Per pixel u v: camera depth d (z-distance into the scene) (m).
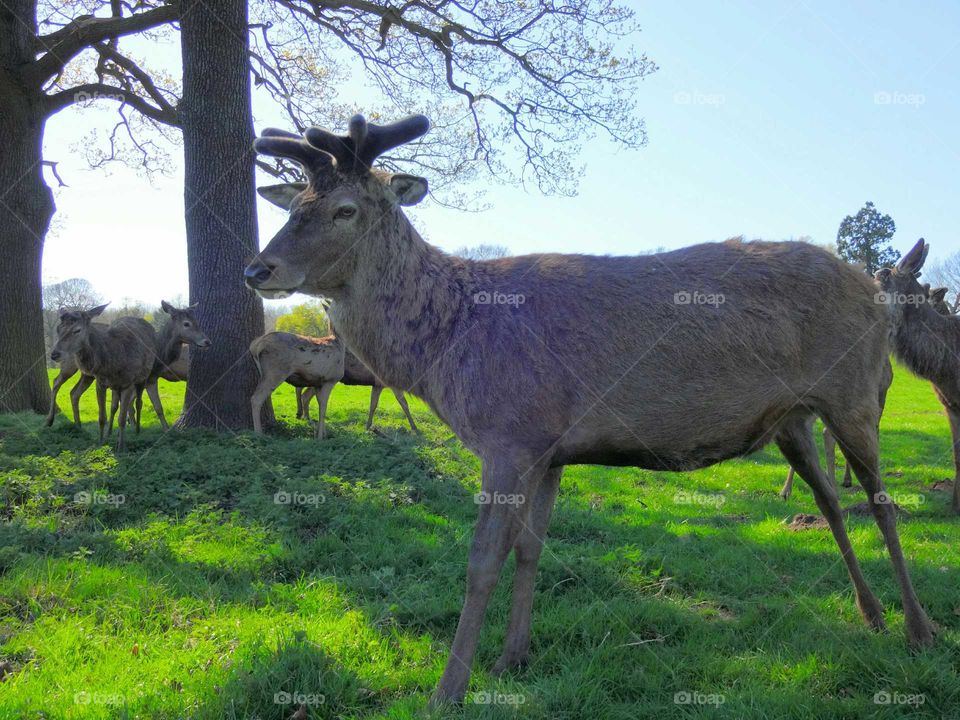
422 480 7.48
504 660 3.72
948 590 4.70
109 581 4.47
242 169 10.28
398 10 12.07
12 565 4.60
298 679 3.35
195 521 5.80
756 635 4.07
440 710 3.12
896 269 7.23
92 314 9.66
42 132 12.88
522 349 3.56
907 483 9.34
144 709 3.13
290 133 4.27
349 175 3.73
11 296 12.31
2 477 6.35
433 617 4.20
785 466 10.49
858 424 3.96
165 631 3.97
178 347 11.00
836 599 4.56
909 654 3.74
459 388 3.60
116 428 11.51
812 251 3.98
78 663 3.54
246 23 10.27
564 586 4.77
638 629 4.16
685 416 3.70
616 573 4.95
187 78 10.12
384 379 3.88
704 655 3.78
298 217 3.68
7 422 10.93
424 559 5.26
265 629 3.94
